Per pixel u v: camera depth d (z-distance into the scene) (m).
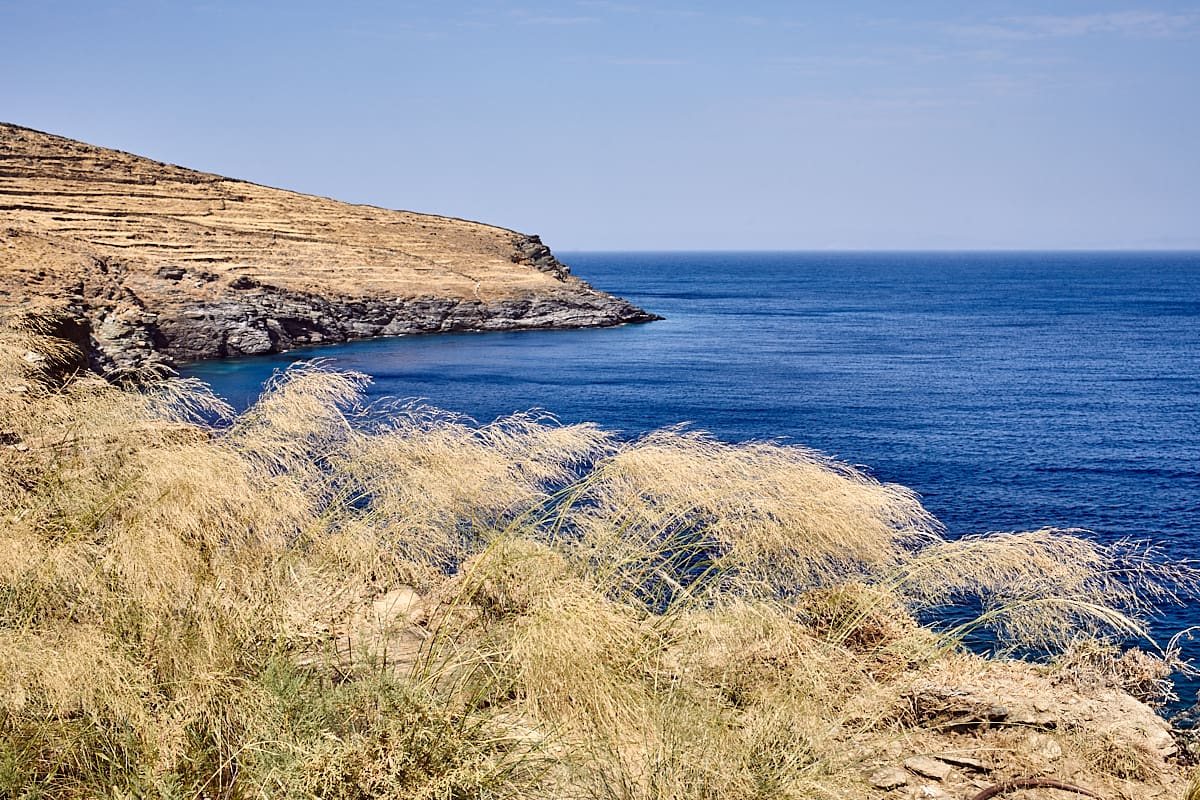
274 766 4.01
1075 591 5.58
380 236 116.12
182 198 109.69
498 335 99.69
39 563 4.65
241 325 77.88
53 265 76.06
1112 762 5.80
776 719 4.50
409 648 5.48
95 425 6.25
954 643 5.56
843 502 5.41
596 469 6.02
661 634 4.96
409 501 5.91
